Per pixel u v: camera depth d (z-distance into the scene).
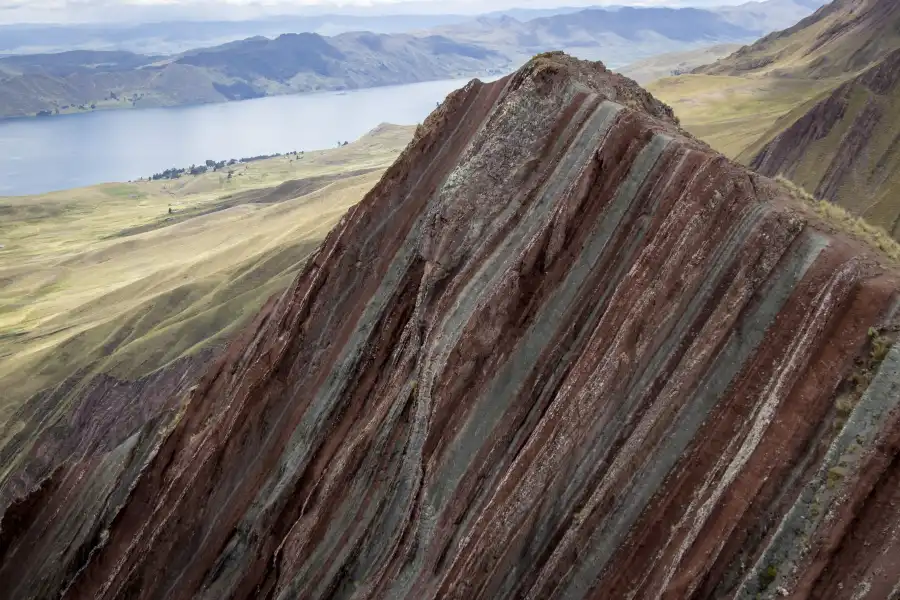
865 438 13.41
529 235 22.58
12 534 36.12
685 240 18.58
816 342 15.12
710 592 14.07
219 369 34.34
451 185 25.33
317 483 25.61
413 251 27.48
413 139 30.39
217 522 27.95
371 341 27.20
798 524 13.49
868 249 16.83
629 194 21.02
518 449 19.44
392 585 20.91
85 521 34.81
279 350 29.91
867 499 12.86
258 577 26.38
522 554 17.67
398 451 23.34
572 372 18.94
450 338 22.34
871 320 14.65
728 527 14.30
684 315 17.83
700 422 16.30
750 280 17.20
